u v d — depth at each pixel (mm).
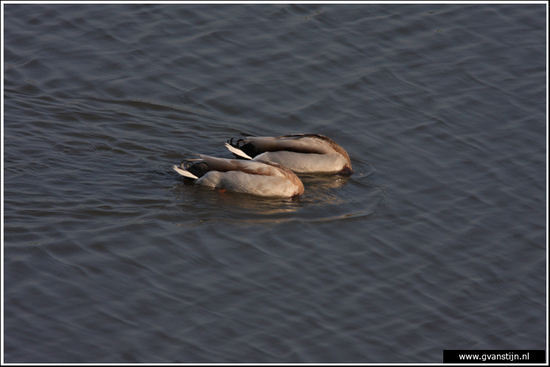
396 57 22281
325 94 20672
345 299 13609
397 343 12758
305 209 16406
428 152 18953
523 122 20125
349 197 17141
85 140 18016
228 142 18781
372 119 20000
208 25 22891
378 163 18547
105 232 14672
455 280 14492
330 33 23016
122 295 13078
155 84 20484
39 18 22484
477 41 23156
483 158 18750
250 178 16688
